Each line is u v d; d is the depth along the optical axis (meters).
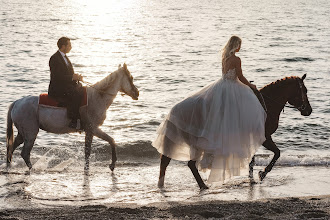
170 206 7.13
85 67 27.02
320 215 6.35
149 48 35.47
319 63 28.34
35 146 12.02
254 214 6.57
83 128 9.68
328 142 13.15
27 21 54.91
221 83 8.12
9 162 10.05
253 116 8.02
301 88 8.90
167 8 85.69
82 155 11.36
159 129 8.40
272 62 28.73
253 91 8.47
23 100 9.60
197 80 23.38
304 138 13.56
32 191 8.33
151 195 8.19
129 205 7.31
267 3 102.19
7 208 7.32
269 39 40.84
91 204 7.64
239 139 7.98
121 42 39.00
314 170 10.20
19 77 22.73
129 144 11.98
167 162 8.62
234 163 7.98
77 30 47.62
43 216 6.59
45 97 9.52
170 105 18.06
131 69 26.36
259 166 10.52
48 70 24.78
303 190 8.58
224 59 8.11
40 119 9.50
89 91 9.59
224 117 7.96
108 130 14.25
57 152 11.55
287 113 16.62
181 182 9.09
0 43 35.44
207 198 8.01
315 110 17.06
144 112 16.81
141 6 92.12
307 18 63.81
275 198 7.66
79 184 8.85
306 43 38.06
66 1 104.19
